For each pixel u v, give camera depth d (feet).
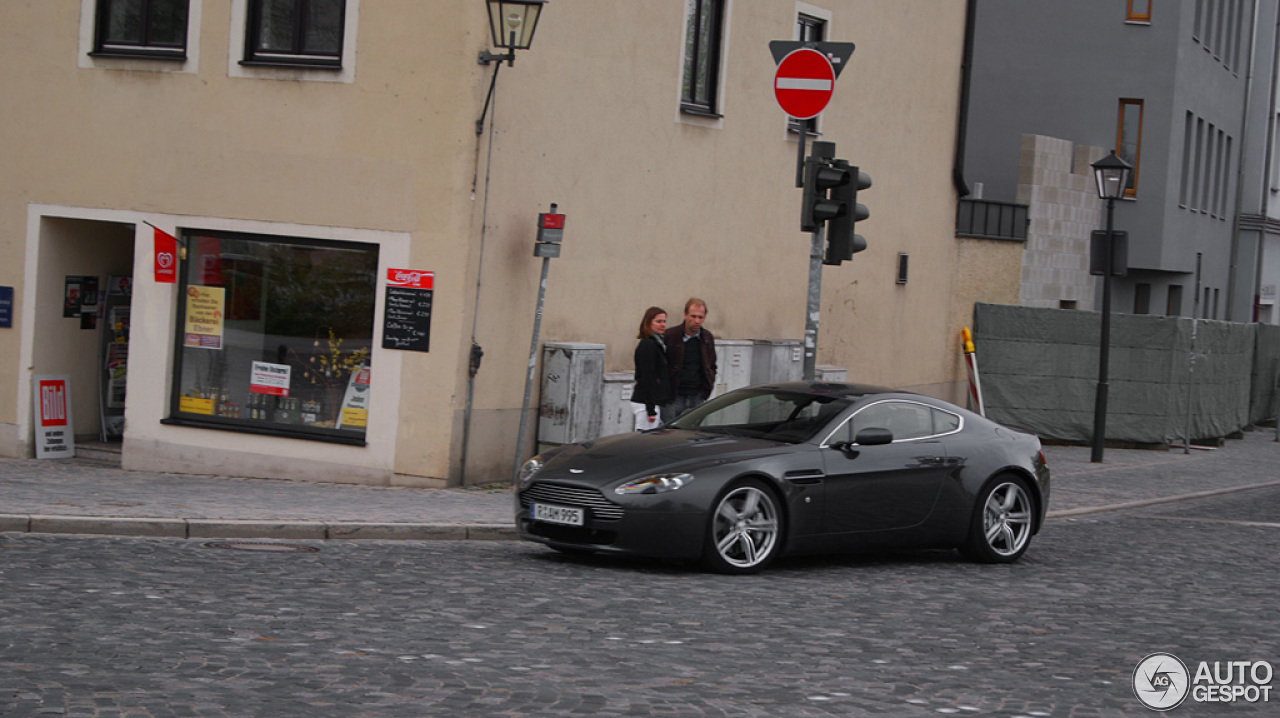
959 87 77.77
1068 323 80.89
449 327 47.62
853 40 67.62
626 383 54.19
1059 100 110.22
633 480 33.81
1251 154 141.90
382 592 29.68
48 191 53.31
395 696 20.99
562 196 51.34
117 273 57.36
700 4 57.77
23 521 35.70
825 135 66.23
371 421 48.88
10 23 53.42
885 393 38.81
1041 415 81.25
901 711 21.61
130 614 25.90
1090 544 44.68
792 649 25.90
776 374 62.59
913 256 74.90
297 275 50.19
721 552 34.22
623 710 20.75
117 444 57.00
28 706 19.40
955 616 30.42
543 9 49.47
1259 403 101.81
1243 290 140.05
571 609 28.78
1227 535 48.24
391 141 48.21
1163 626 30.30
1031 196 89.35
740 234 61.05
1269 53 141.79
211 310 51.44
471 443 48.78
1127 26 108.88
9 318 54.24
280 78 49.65
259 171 50.06
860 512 36.42
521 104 49.03
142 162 51.78
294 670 22.31
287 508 41.04
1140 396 81.10
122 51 52.03
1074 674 24.98
